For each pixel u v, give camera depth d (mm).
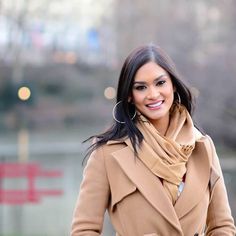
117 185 4227
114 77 67875
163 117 4355
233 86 37781
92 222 4289
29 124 65875
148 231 4148
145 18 60469
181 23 44656
